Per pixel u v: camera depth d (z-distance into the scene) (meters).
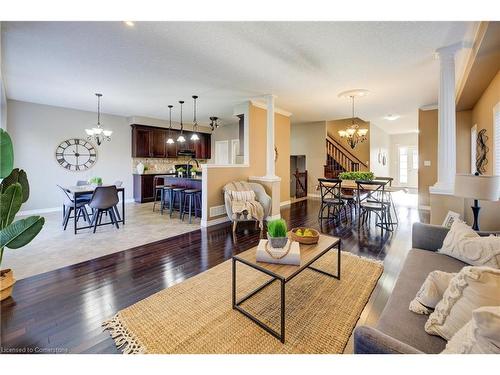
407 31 2.61
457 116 5.52
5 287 2.11
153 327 1.76
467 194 2.25
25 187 2.29
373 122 8.67
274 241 1.92
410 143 11.00
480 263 1.68
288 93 4.84
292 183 9.10
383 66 3.52
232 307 2.00
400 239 3.76
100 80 4.15
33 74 3.88
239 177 5.32
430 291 1.27
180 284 2.39
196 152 9.25
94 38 2.74
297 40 2.79
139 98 5.31
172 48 2.98
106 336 1.68
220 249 3.39
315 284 2.37
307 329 1.74
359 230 4.30
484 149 4.15
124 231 4.30
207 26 2.52
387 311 1.32
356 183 5.12
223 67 3.56
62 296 2.18
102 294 2.21
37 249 3.37
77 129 6.54
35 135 5.86
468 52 3.12
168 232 4.24
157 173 7.93
